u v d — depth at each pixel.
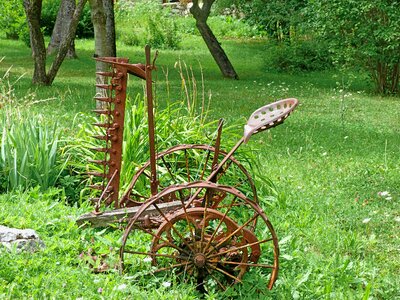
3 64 25.20
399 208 8.34
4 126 8.34
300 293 5.71
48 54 29.14
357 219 7.84
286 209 7.93
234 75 23.73
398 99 19.47
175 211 5.77
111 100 6.38
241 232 5.61
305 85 22.33
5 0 35.97
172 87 19.67
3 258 5.61
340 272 6.10
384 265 6.58
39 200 7.23
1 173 7.99
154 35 33.84
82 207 7.12
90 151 8.25
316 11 20.11
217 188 5.50
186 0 42.44
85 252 6.09
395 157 11.14
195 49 33.59
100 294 5.32
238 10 39.28
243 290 5.63
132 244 6.10
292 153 11.20
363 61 20.61
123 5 42.97
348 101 18.33
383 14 19.52
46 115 12.29
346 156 11.03
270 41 29.97
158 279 5.62
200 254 5.55
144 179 7.66
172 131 8.27
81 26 36.03
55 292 5.21
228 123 13.41
